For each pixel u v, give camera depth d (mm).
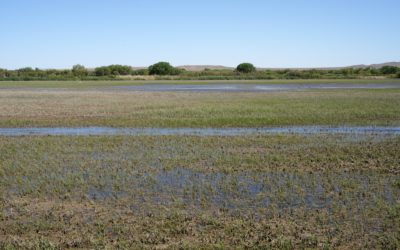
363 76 114438
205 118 26766
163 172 14188
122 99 41906
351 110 30328
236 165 14984
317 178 13273
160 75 132750
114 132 22516
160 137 20531
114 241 9008
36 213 10664
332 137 20234
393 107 31953
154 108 32688
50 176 13930
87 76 121312
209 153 16906
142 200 11484
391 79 102688
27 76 119562
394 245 8617
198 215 10328
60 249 8703
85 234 9367
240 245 8750
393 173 13781
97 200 11562
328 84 74062
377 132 21797
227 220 9992
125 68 134125
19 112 31281
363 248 8539
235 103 36094
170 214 10422
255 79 110250
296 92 50844
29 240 9117
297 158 15938
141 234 9320
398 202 10938
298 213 10352
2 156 16875
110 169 14648
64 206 11141
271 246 8680
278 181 13000
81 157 16531
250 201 11250
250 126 23953
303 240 8891
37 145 18953
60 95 48781
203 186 12578
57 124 25484
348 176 13492
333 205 10828
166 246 8742
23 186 12914
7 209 10977
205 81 97000
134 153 17125
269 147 18016
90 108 33344
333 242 8789
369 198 11344
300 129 22938
